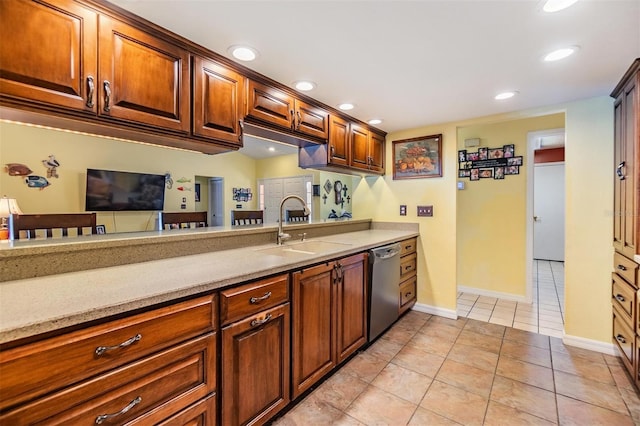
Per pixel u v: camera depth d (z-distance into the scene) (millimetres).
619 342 2062
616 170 2154
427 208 3170
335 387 1848
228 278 1262
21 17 1035
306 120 2277
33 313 828
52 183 4117
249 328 1359
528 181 3480
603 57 1681
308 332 1711
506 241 3621
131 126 1316
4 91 1003
